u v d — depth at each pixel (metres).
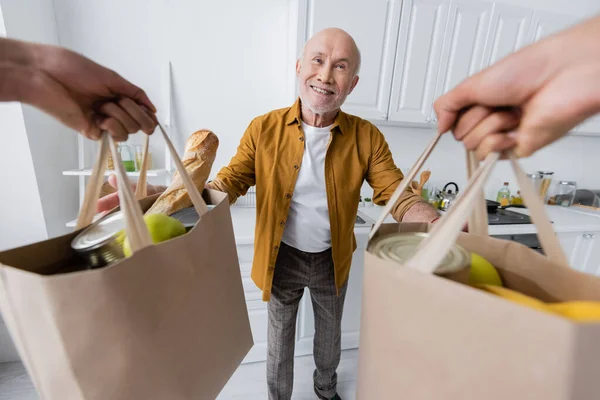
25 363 0.28
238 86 1.59
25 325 0.26
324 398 1.30
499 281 0.32
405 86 1.49
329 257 1.09
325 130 1.03
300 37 1.31
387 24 1.37
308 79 0.94
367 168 1.05
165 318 0.30
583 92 0.23
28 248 0.31
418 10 1.38
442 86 1.52
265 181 1.01
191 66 1.52
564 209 1.97
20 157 1.18
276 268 1.07
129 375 0.28
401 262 0.29
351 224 1.05
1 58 0.29
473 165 0.32
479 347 0.20
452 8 1.41
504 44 1.53
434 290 0.22
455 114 0.31
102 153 0.34
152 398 0.31
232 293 0.42
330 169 0.99
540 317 0.18
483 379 0.21
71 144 1.45
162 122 1.55
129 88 0.36
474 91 0.28
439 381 0.23
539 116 0.25
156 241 0.34
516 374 0.19
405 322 0.25
